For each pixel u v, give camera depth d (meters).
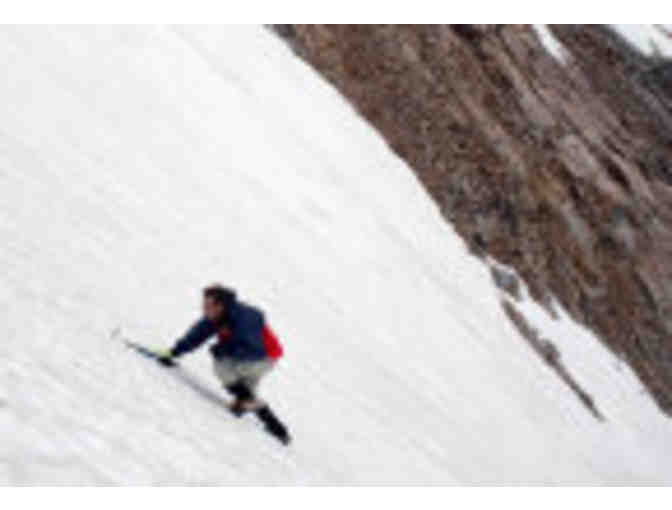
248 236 54.50
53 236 30.30
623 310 128.38
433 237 94.06
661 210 155.75
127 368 23.41
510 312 98.75
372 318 63.72
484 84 132.88
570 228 127.75
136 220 40.91
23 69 45.28
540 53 164.50
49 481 14.12
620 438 98.88
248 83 79.44
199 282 41.31
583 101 167.50
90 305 27.02
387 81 110.12
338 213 74.00
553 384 94.06
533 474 64.75
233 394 28.80
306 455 31.16
